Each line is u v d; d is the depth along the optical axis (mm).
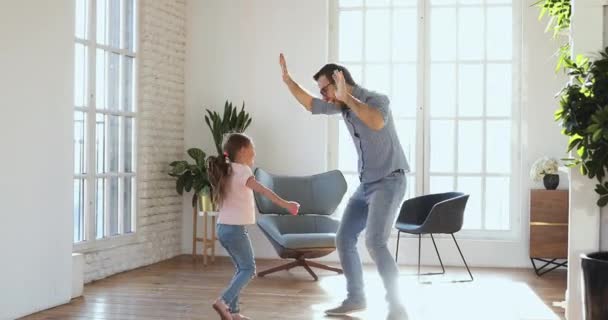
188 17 8219
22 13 4812
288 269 6730
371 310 5219
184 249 8180
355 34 8000
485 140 7754
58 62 5195
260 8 8062
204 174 7367
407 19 7902
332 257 7805
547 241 7055
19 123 4797
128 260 7004
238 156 4668
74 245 6246
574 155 4562
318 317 4965
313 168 7930
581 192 4512
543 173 7074
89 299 5520
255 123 8055
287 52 8008
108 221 6816
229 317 4500
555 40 7465
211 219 7941
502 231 7695
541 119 7496
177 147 8039
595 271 4082
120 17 6992
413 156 7879
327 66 4738
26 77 4859
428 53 7863
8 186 4703
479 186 7762
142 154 7324
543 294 6000
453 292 6086
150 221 7465
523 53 7574
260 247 8008
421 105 7848
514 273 7145
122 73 7031
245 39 8102
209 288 6051
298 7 7984
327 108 5008
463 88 7809
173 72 7934
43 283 5074
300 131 7957
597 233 4492
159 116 7629
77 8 6316
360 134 4711
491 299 5770
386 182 4688
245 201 4594
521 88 7648
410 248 7719
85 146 6445
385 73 7941
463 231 7746
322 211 7125
